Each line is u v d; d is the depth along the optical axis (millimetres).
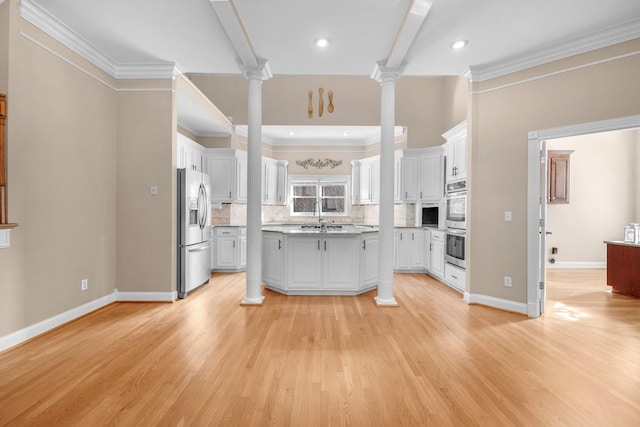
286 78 6434
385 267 3740
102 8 2693
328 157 7527
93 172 3402
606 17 2764
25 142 2627
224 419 1697
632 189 6141
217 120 5531
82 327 2973
